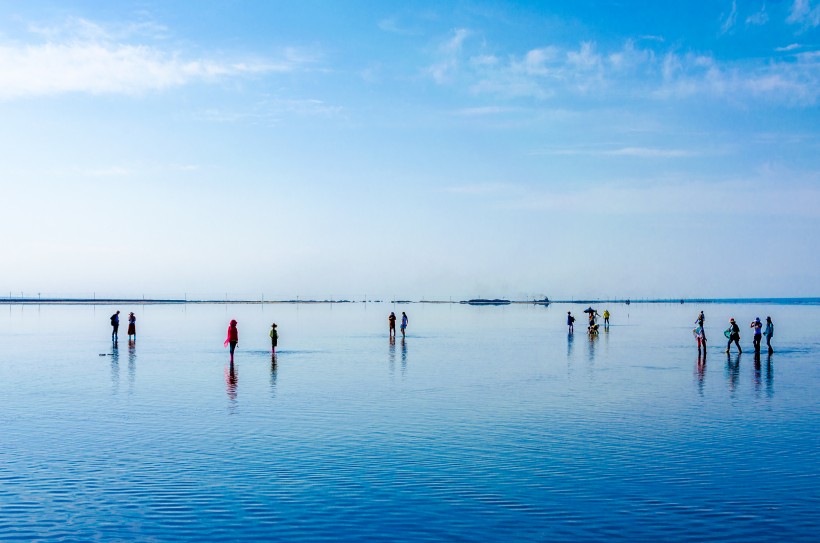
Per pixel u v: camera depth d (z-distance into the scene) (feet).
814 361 119.03
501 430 58.85
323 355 130.72
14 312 502.79
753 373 100.37
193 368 106.83
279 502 39.70
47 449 51.96
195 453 50.72
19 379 92.99
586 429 59.36
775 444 53.72
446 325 283.59
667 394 79.46
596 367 108.78
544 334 209.56
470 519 37.04
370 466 47.24
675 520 36.91
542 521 36.73
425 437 56.13
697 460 48.88
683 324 296.10
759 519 37.06
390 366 110.22
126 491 41.70
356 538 34.50
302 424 61.31
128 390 82.48
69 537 34.60
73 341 174.19
